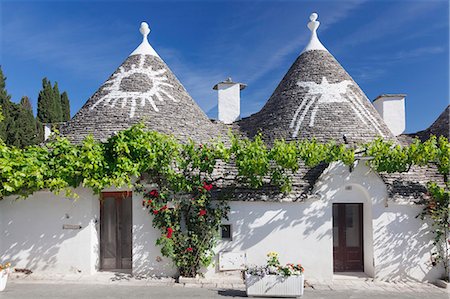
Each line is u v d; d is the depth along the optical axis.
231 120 16.75
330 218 10.96
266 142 13.16
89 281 10.35
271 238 10.94
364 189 11.09
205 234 10.67
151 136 10.61
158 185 10.88
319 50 15.41
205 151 10.46
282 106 14.14
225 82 16.94
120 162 10.34
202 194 10.80
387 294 9.56
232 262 10.84
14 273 10.95
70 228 11.05
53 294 9.15
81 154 10.32
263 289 9.10
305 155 10.23
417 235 10.95
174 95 14.30
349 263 11.72
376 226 10.95
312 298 9.13
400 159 10.31
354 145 11.23
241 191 11.15
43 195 11.19
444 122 14.92
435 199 10.84
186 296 9.07
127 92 13.64
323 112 13.19
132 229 11.14
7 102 31.41
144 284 10.09
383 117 16.98
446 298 9.25
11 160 9.97
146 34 15.82
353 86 14.45
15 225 11.18
